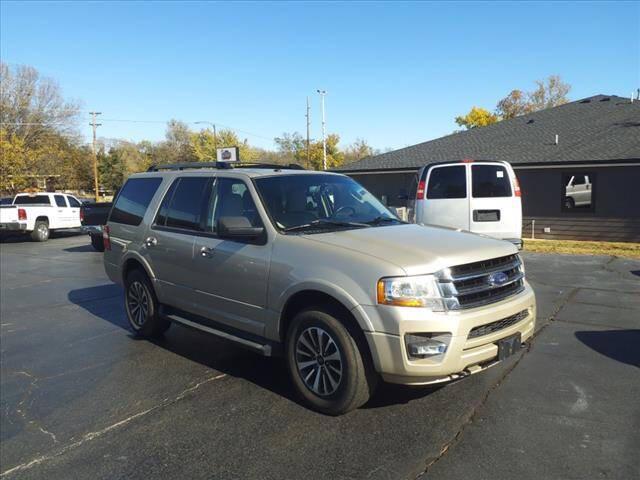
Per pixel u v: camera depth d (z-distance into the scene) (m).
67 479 3.24
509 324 3.88
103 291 9.27
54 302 8.48
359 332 3.70
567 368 4.68
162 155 75.88
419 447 3.39
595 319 6.27
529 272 9.45
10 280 10.77
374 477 3.08
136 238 5.93
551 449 3.31
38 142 53.69
